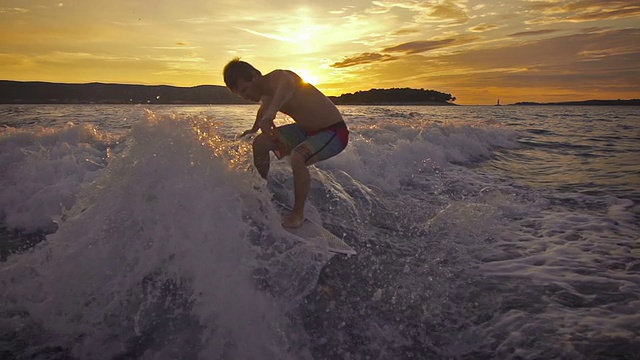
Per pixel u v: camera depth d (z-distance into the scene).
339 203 4.59
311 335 2.61
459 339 2.58
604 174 7.68
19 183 4.41
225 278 2.75
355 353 2.48
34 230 3.92
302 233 3.46
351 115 22.30
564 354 2.34
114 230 2.94
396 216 4.68
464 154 9.38
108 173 3.22
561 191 6.23
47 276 2.77
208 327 2.55
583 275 3.34
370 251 3.71
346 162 6.09
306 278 2.97
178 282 2.78
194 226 2.95
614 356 2.30
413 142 8.40
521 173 7.75
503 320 2.72
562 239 4.17
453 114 32.09
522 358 2.34
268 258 3.02
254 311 2.65
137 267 2.82
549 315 2.74
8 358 2.29
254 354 2.42
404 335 2.64
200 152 3.31
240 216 3.12
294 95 3.64
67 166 4.77
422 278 3.31
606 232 4.38
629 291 3.05
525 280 3.25
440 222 4.55
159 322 2.57
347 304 2.92
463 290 3.13
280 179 4.67
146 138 3.25
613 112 48.56
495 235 4.27
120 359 2.36
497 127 14.45
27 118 13.43
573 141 13.20
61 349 2.40
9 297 2.68
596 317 2.71
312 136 3.65
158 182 3.10
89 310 2.63
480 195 5.80
